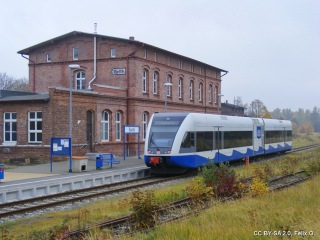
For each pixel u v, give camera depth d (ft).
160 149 73.82
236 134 94.73
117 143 115.24
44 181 61.31
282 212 34.47
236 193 46.88
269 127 117.91
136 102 120.88
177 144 73.72
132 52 120.47
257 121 108.99
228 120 91.35
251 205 39.22
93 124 106.52
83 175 68.49
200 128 79.51
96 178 66.23
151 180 72.38
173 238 27.89
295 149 157.38
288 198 42.63
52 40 128.26
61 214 42.24
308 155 116.78
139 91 122.93
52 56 130.31
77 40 126.93
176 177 74.23
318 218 31.58
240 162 103.40
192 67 158.30
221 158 86.69
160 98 134.31
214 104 179.22
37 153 96.84
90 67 125.08
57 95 95.50
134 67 120.47
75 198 50.88
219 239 26.86
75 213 42.39
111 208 44.16
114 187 63.87
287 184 57.00
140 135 123.24
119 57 121.60
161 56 135.13
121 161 100.94
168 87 140.67
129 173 74.64
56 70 129.49
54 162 94.38
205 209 38.65
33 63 132.36
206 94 170.40
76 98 100.07
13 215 42.50
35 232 33.27
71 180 61.16
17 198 52.44
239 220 32.58
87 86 125.49
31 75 132.77
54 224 37.40
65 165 88.74
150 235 29.53
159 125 76.79
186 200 45.93
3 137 101.65
